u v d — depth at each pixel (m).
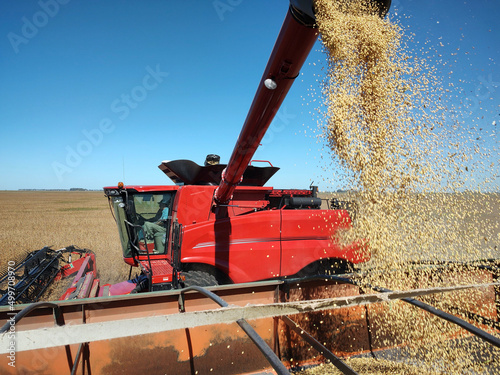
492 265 3.62
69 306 2.85
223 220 5.09
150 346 2.96
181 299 3.14
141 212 5.36
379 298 2.20
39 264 5.54
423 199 3.61
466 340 3.61
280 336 3.40
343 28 3.25
